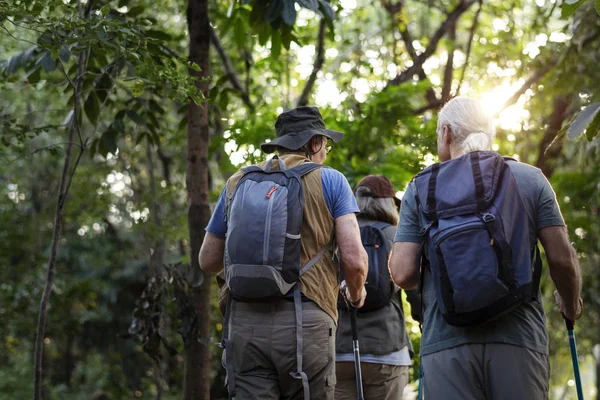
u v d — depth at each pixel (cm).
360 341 460
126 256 1978
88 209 1298
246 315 342
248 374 343
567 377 1530
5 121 629
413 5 1316
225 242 358
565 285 319
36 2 504
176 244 1433
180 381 1417
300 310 338
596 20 819
